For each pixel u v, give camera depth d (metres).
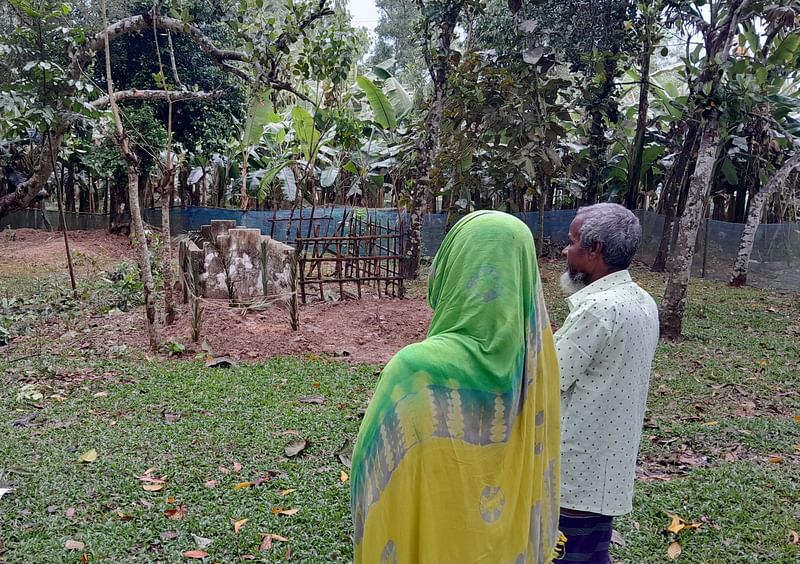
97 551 3.34
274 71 9.91
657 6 11.74
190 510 3.79
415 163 14.16
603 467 2.25
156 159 8.14
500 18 12.96
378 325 8.78
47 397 5.80
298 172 17.05
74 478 4.16
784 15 8.89
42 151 11.41
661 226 15.21
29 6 8.68
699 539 3.66
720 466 4.65
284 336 8.00
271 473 4.32
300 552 3.38
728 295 11.96
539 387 1.73
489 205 15.80
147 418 5.30
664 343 8.48
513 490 1.65
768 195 12.85
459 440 1.57
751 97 11.60
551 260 15.73
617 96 14.49
